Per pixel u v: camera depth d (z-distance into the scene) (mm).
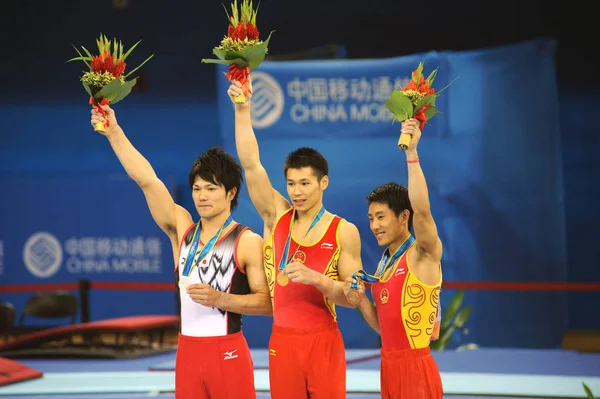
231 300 9352
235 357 9523
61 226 27188
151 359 20891
